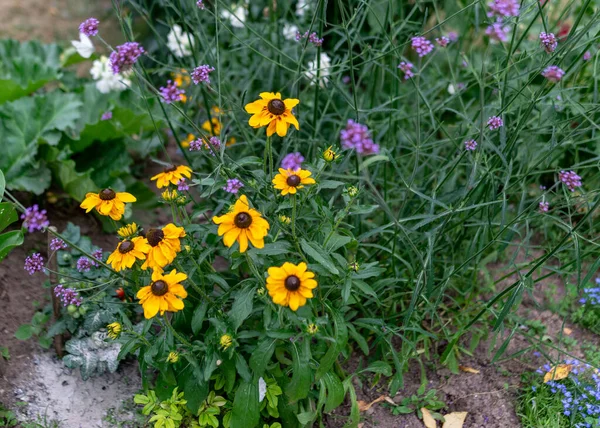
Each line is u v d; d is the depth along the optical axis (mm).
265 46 1370
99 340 1012
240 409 892
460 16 1448
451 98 1162
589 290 1149
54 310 1022
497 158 1055
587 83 1325
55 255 997
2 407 959
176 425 948
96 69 1405
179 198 910
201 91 1320
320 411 979
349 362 1107
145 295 788
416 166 983
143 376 939
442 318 1180
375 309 1126
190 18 1329
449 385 1080
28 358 1037
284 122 804
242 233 748
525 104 1173
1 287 1141
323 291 980
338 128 1303
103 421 979
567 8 1096
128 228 878
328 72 1331
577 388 1005
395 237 1035
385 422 1022
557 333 1158
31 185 1277
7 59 1553
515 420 1019
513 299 937
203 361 914
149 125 1428
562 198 1211
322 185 859
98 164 1383
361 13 1282
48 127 1316
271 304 827
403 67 981
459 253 1218
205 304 909
